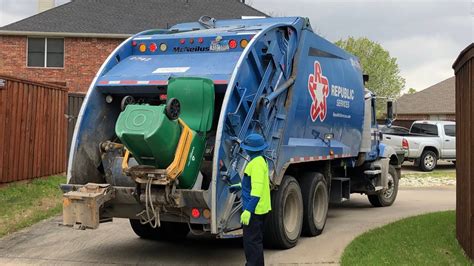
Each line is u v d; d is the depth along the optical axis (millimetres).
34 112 13531
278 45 8055
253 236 6188
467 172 7219
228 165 6598
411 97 44438
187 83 6660
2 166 12133
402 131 25359
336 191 10445
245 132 7016
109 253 7816
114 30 26500
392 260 6898
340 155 10039
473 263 6703
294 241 8148
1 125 12078
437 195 15078
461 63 7762
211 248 8227
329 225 10094
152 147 6105
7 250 7918
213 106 6660
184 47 7785
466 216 7246
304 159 8492
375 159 12414
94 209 6469
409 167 24641
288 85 8102
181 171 6258
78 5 27969
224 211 6531
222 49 7555
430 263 6730
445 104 40062
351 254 7371
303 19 8797
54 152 14672
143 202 6527
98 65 26391
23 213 10375
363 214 11562
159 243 8547
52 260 7363
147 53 7988
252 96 7254
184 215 6609
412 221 9789
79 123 7156
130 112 6234
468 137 7164
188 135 6379
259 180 6082
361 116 11281
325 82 9406
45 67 26297
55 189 13055
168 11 28375
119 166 7078
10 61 26172
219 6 29172
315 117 8992
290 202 8219
